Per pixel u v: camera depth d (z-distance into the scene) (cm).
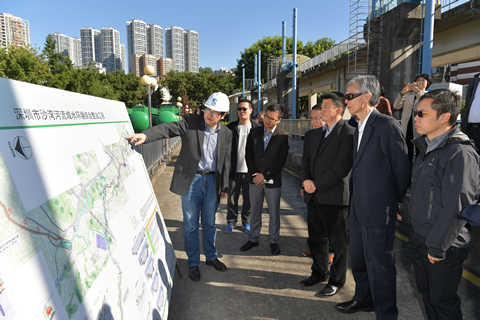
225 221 465
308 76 2589
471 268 301
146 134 243
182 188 281
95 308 121
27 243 96
